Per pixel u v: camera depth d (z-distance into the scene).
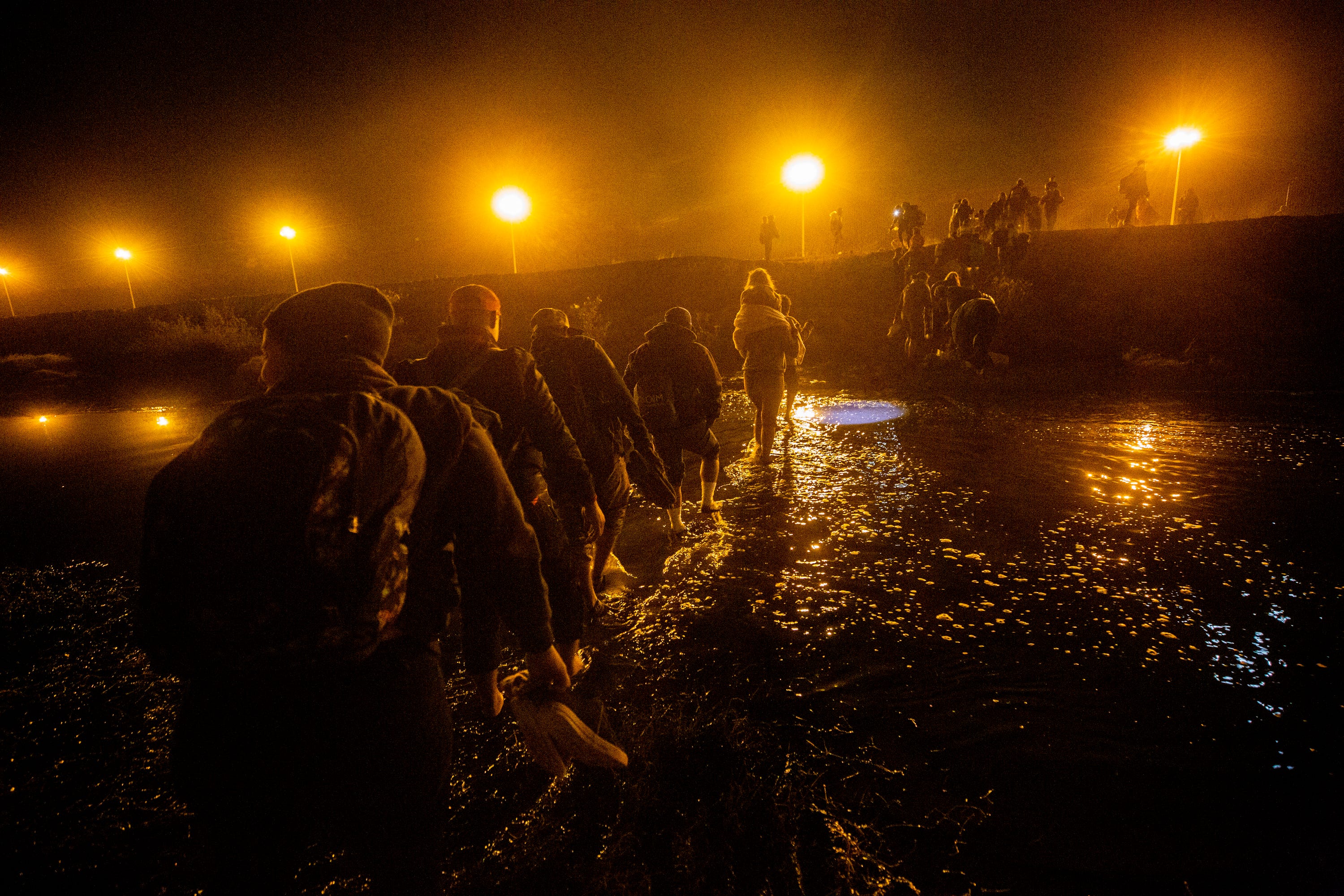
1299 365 10.41
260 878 1.23
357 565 1.09
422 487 1.27
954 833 1.96
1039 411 8.02
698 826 2.01
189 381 12.91
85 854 2.00
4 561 4.39
